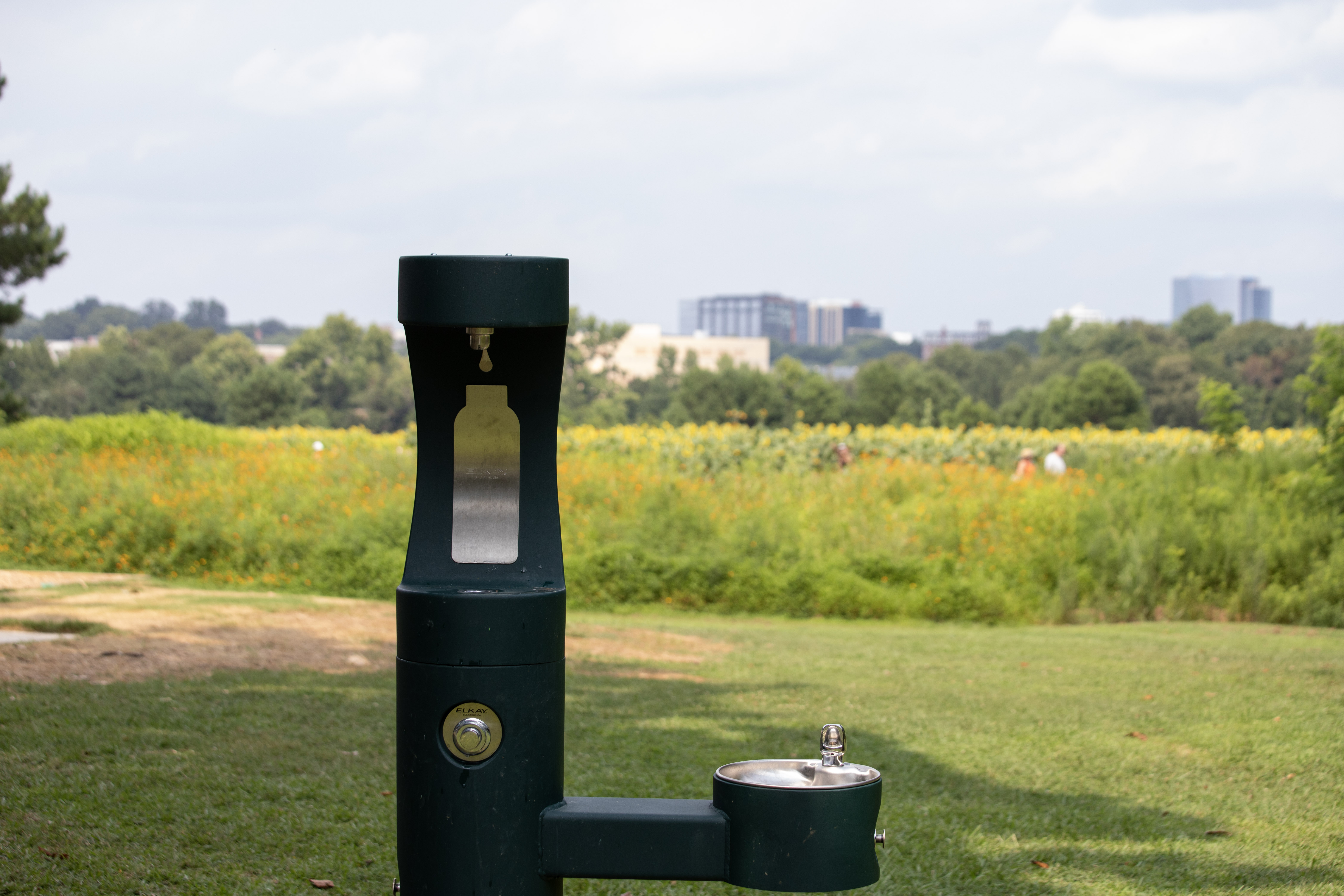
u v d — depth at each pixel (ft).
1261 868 13.21
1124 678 25.50
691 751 18.16
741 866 8.21
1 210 76.43
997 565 38.65
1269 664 27.63
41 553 41.09
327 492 43.16
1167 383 294.05
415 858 8.25
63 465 48.16
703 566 37.63
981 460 66.59
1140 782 17.01
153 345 386.52
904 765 17.81
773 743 18.89
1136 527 39.60
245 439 63.41
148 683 21.17
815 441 63.26
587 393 397.60
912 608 36.52
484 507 8.79
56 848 12.52
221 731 17.87
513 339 8.50
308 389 345.51
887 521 42.14
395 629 29.43
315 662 24.35
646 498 43.60
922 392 262.06
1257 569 36.96
